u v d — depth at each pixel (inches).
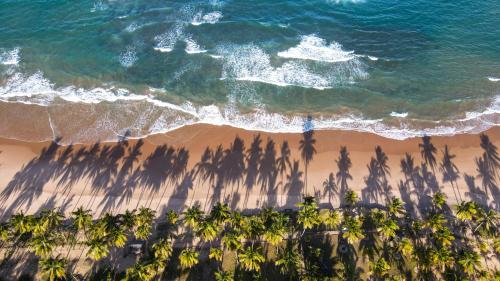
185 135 3063.5
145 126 3127.5
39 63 3599.9
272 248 2501.2
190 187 2780.5
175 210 2667.3
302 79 3457.2
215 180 2812.5
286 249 2485.2
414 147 2994.6
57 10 4089.6
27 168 2869.1
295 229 2564.0
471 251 2439.7
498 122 3137.3
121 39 3806.6
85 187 2770.7
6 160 2915.8
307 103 3280.0
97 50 3710.6
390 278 2345.0
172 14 4047.7
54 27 3917.3
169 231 2554.1
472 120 3159.5
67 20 3988.7
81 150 2979.8
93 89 3393.2
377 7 4121.6
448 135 3063.5
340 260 2453.2
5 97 3329.2
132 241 2503.7
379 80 3457.2
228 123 3139.8
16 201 2691.9
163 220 2610.7
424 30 3865.7
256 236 2495.1
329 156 2942.9
